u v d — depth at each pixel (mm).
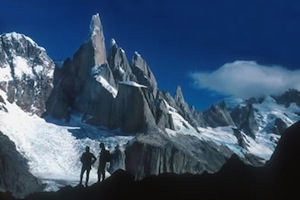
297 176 19859
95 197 24656
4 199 27391
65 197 25969
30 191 65875
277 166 21500
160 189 23703
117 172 25797
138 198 23250
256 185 21766
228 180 23125
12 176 64875
